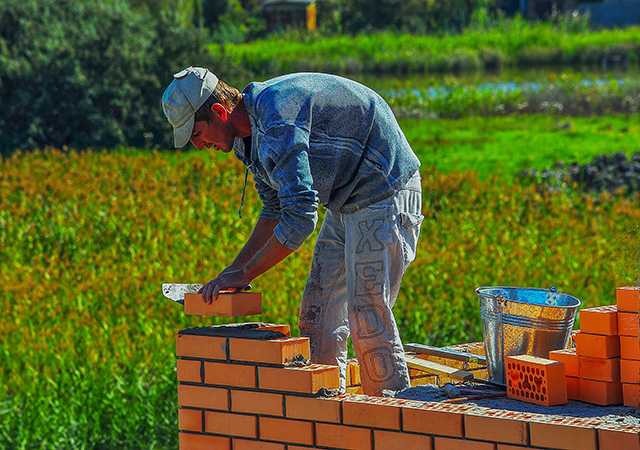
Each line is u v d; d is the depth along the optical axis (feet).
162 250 109.09
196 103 39.55
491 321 41.63
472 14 492.95
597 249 108.06
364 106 40.11
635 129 244.01
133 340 82.17
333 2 526.16
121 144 232.73
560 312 40.42
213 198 134.41
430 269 96.48
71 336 82.38
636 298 37.58
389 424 36.14
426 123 265.34
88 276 99.71
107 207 131.54
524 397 39.09
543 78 365.61
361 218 40.73
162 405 76.23
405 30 490.90
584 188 159.43
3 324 84.38
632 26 528.22
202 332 40.14
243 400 39.09
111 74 234.99
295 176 38.42
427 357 47.52
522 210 131.64
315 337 44.19
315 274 43.98
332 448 37.32
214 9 511.81
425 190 141.90
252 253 42.65
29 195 139.54
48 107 231.91
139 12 261.85
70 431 75.00
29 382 76.18
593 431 32.68
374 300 40.88
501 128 251.60
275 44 456.45
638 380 37.70
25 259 115.96
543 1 546.67
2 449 73.87
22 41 237.45
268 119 38.91
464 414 34.81
